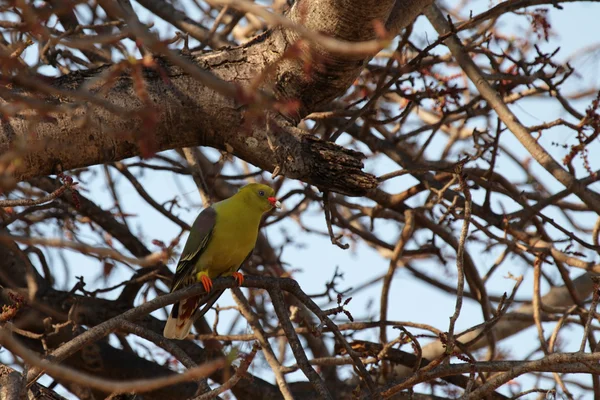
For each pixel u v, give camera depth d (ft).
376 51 15.47
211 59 29.04
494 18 41.24
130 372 41.81
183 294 28.99
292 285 30.73
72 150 26.81
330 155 28.81
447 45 39.73
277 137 28.71
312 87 29.25
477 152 40.68
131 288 42.98
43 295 41.39
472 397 27.53
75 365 41.83
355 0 26.09
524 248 39.78
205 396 22.45
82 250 15.98
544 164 37.55
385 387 29.17
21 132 25.80
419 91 42.45
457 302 27.02
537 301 37.78
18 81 15.42
